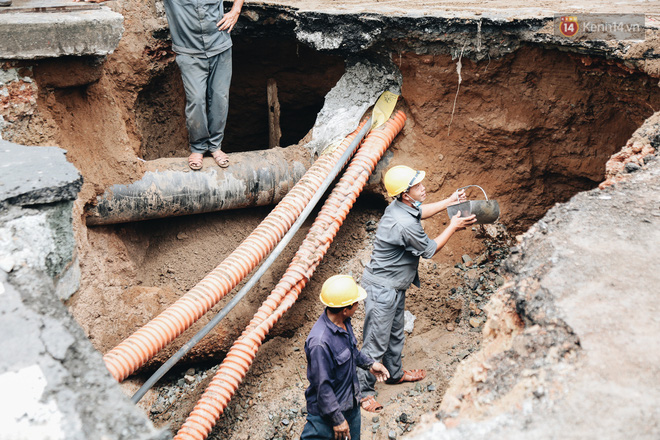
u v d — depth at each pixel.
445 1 6.46
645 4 5.82
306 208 5.52
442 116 6.00
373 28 5.70
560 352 2.43
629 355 2.34
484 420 2.28
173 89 7.05
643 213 3.25
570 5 5.87
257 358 5.64
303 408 5.15
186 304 4.83
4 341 2.38
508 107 5.79
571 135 5.78
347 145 5.93
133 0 6.16
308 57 7.92
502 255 5.97
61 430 2.08
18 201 3.03
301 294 5.88
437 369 5.15
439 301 5.73
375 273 4.74
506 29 5.29
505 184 6.14
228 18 5.55
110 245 5.74
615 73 5.05
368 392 5.01
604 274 2.78
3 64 4.72
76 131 5.39
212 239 6.25
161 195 5.72
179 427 5.29
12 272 2.73
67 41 4.80
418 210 4.61
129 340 4.59
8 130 4.88
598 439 2.06
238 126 8.78
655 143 4.09
